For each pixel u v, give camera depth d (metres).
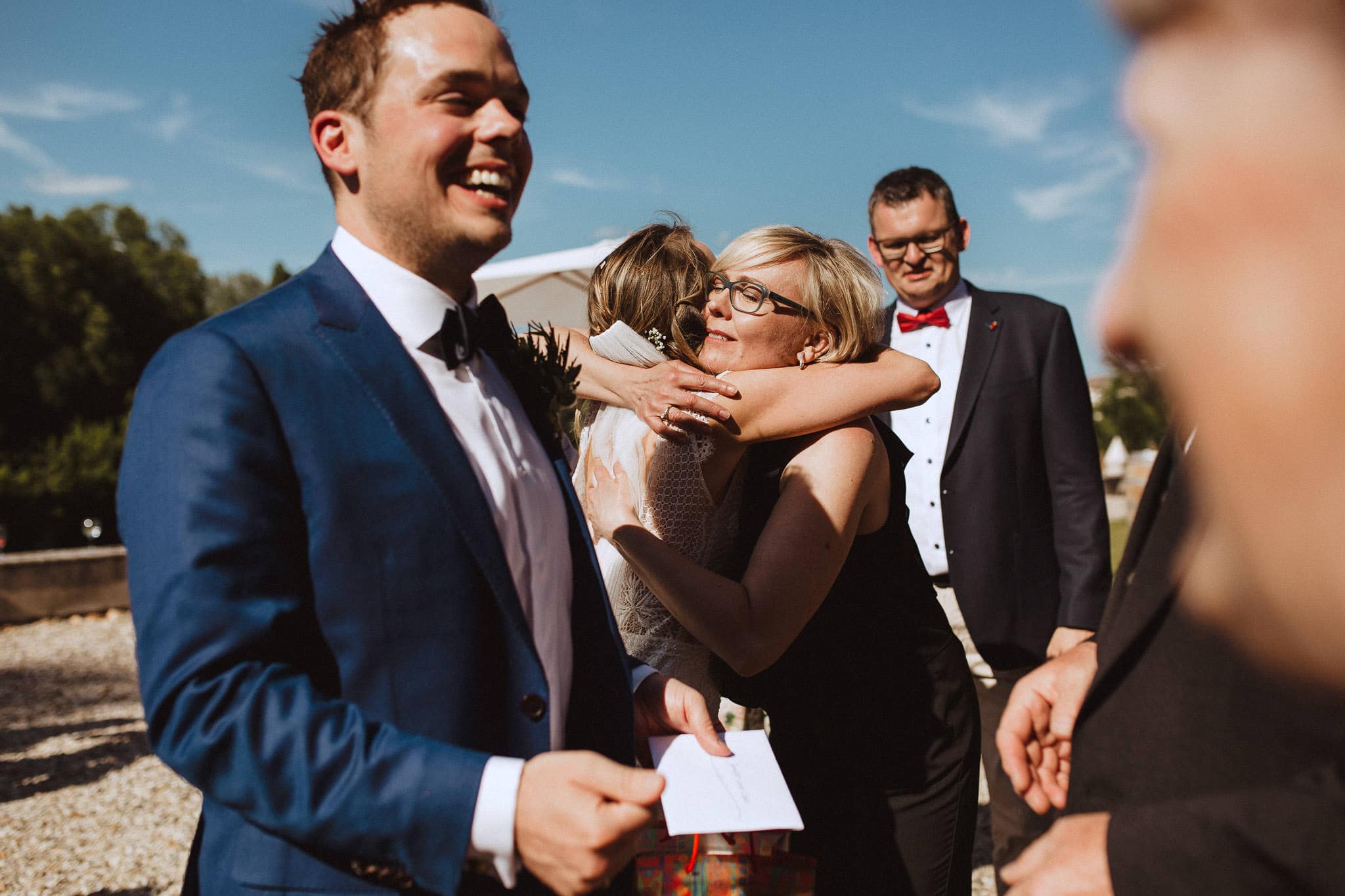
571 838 1.04
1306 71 0.41
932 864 1.99
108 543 24.34
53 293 33.41
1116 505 19.03
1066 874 0.99
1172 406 0.47
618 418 2.12
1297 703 0.84
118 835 4.70
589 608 1.51
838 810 2.03
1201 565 0.90
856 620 2.02
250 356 1.16
